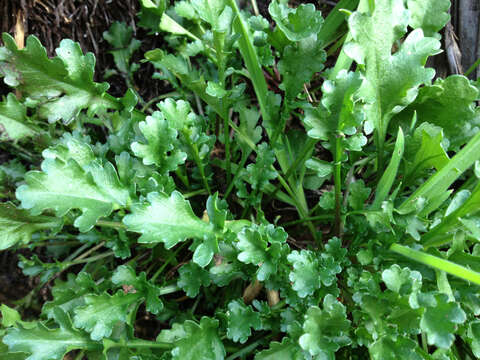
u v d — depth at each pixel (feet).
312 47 0.57
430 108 0.63
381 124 0.61
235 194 0.78
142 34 0.86
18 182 0.77
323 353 0.50
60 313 0.54
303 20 0.55
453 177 0.57
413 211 0.55
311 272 0.55
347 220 0.66
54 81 0.57
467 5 0.79
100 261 0.80
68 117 0.59
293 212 0.81
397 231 0.57
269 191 0.75
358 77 0.50
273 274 0.59
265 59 0.67
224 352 0.55
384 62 0.55
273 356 0.52
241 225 0.61
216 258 0.64
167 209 0.50
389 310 0.48
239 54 0.73
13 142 0.77
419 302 0.45
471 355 0.62
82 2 0.82
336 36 0.75
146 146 0.56
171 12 0.76
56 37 0.83
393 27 0.53
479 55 0.79
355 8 0.71
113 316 0.55
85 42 0.85
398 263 0.59
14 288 0.86
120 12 0.84
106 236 0.68
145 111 0.87
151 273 0.79
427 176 0.69
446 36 0.80
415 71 0.54
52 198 0.46
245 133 0.74
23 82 0.56
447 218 0.54
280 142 0.74
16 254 0.87
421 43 0.54
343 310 0.50
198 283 0.61
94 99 0.60
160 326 0.81
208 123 0.79
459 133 0.63
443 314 0.44
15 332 0.51
